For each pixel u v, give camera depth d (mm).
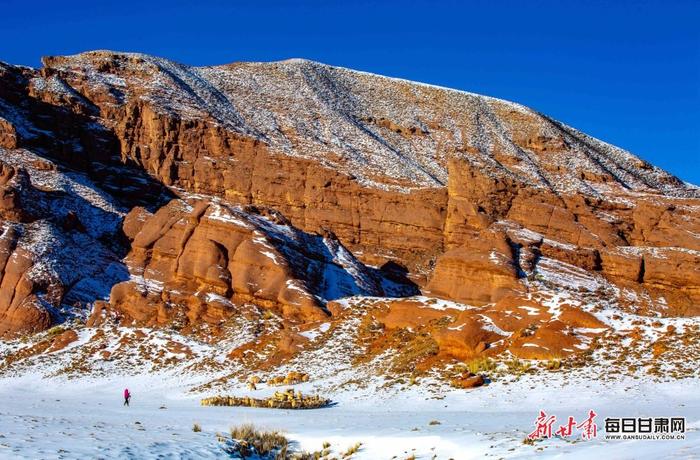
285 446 23578
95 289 62625
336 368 42719
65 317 58688
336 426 26266
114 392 44562
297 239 64375
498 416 26031
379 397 33969
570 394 29438
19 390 45656
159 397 42219
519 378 32500
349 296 61625
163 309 57281
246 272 58312
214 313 56500
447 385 33594
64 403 38594
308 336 49125
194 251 60812
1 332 57094
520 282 59219
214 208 62844
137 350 52281
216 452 22125
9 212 65875
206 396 40938
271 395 38000
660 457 14531
